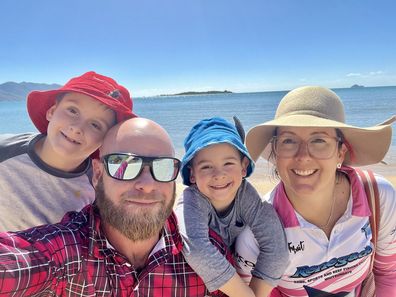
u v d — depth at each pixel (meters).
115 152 0.55
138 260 0.56
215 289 0.55
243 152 0.64
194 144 0.67
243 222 0.65
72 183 0.76
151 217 0.53
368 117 9.98
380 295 0.71
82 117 0.69
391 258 0.68
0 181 0.73
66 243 0.49
